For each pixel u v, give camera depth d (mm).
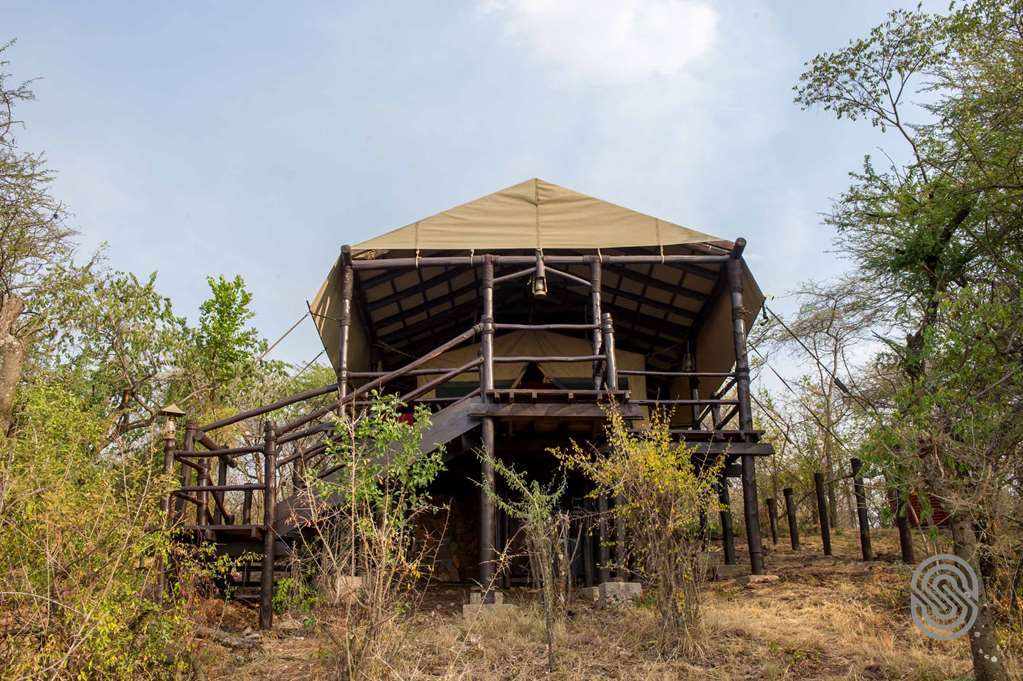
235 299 15273
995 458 6066
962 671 6195
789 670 6582
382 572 6266
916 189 11312
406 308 14219
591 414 10031
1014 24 11250
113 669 6035
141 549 6359
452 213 11961
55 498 5781
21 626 5586
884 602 8594
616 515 8344
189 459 9664
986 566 6922
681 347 15555
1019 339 6516
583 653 7262
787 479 18125
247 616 9109
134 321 14539
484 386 10258
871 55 12039
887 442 6062
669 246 12070
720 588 10102
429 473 7125
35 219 14953
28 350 13609
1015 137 10555
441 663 6996
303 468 8242
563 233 11898
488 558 9422
